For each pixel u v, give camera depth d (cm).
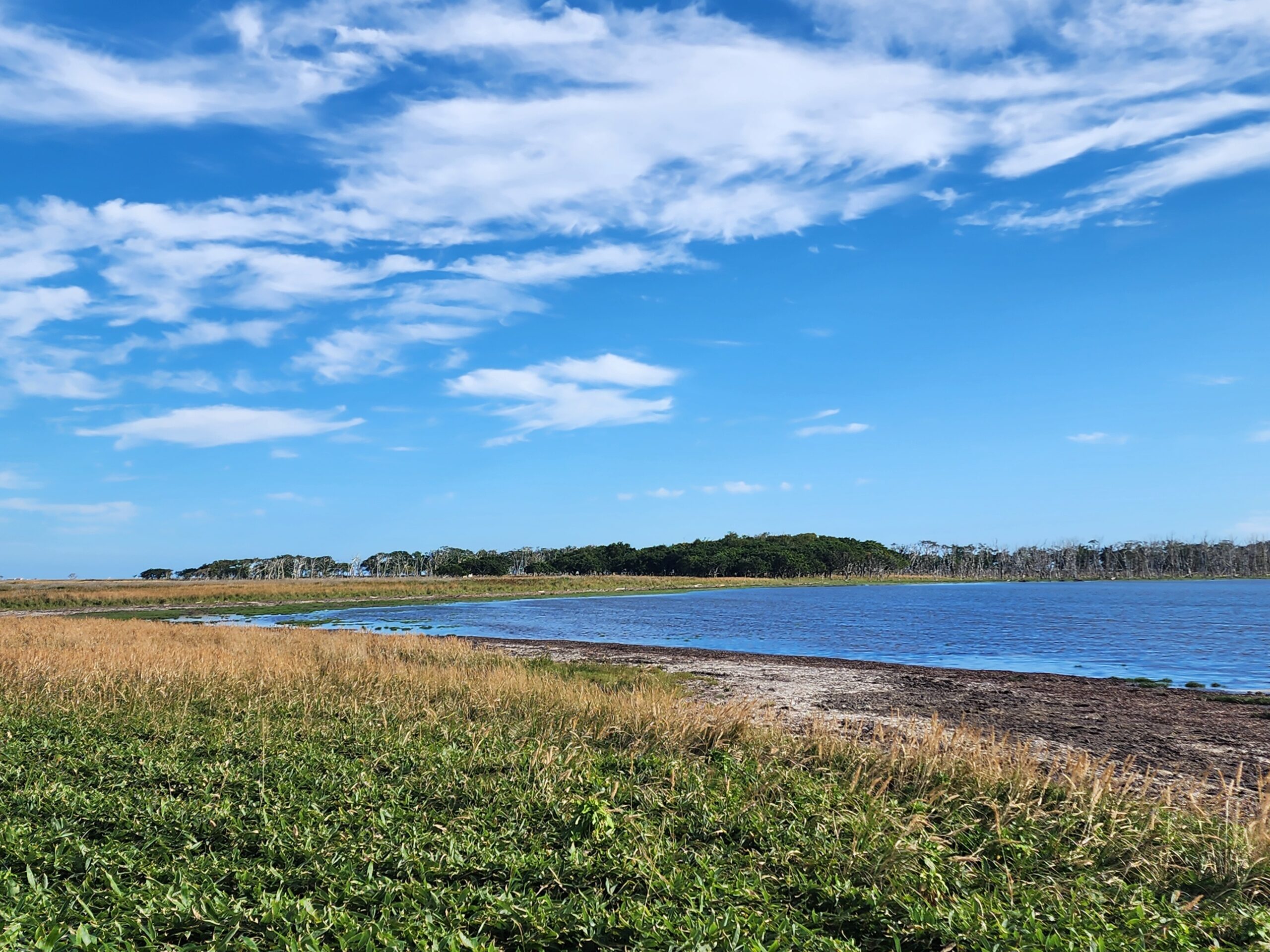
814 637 4100
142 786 866
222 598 7400
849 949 509
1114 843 726
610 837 706
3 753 982
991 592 11506
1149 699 1962
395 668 1805
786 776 940
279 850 668
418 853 659
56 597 6844
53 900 566
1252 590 11419
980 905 571
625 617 5697
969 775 936
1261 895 636
